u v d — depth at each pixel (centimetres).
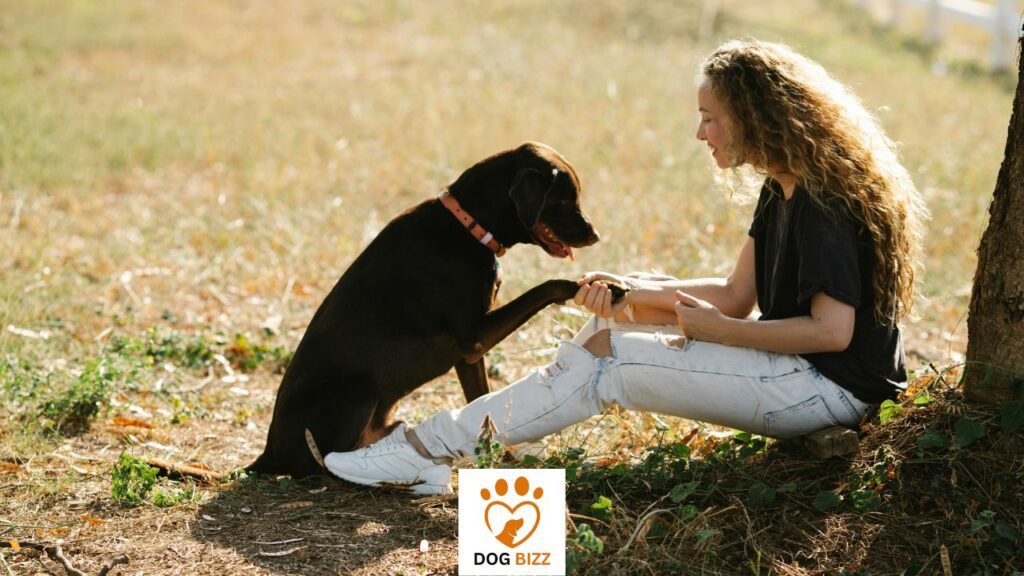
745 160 446
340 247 902
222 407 638
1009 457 427
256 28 2034
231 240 925
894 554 407
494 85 1516
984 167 1120
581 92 1459
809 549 413
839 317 423
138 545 430
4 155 1110
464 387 546
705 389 442
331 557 416
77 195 1052
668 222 935
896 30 2255
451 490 483
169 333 728
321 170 1128
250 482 495
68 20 1938
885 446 443
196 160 1187
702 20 2045
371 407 507
